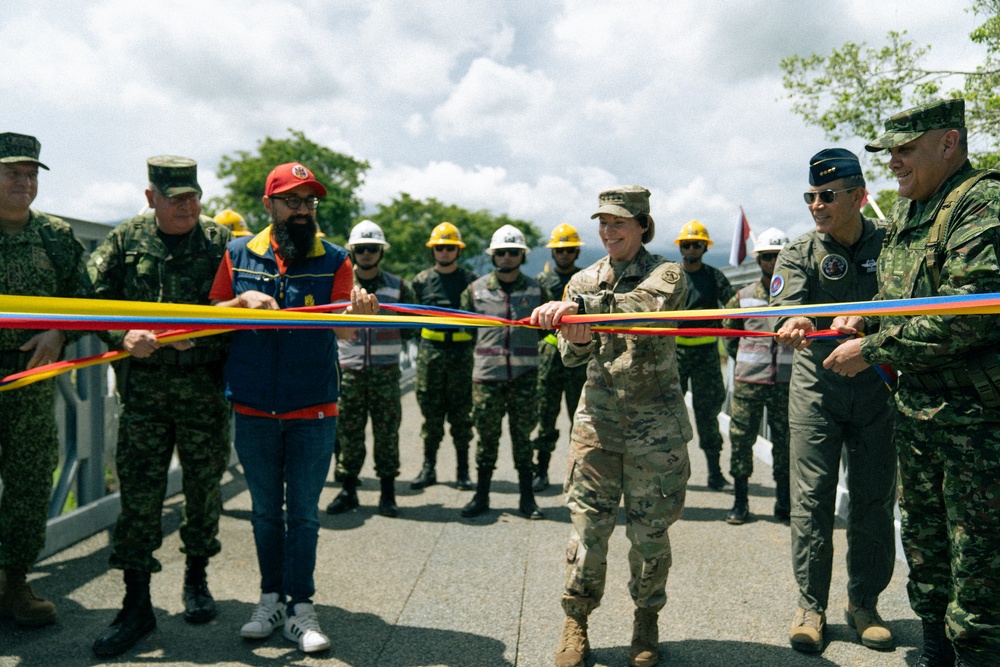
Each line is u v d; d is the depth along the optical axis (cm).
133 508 302
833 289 317
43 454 317
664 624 329
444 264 609
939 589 258
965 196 230
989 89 800
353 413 517
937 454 240
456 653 297
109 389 504
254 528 312
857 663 291
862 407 305
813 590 308
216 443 319
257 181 4472
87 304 139
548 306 251
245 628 301
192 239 313
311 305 303
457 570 400
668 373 281
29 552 313
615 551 440
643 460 276
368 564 409
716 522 505
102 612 332
